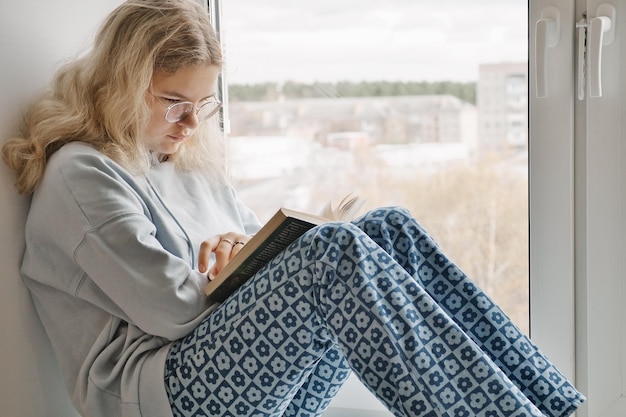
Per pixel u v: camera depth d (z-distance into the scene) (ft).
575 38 5.27
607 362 5.41
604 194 5.28
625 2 5.08
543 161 5.41
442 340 3.75
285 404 4.31
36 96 4.84
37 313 4.77
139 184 4.68
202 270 4.67
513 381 4.10
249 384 4.15
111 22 4.75
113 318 4.53
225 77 6.12
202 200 5.23
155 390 4.27
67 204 4.42
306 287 3.95
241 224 5.48
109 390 4.43
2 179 4.53
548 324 5.52
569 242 5.39
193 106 4.76
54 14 5.03
